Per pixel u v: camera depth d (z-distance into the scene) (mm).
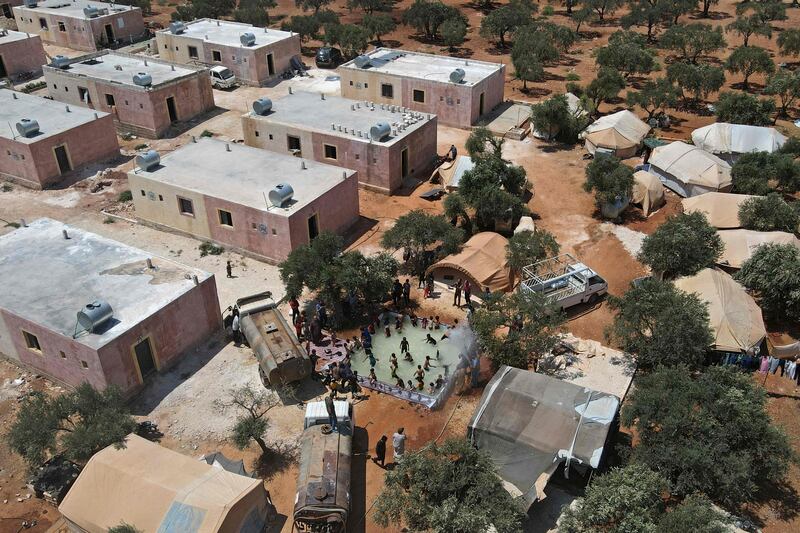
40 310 28016
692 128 52812
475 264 33125
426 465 21109
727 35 75938
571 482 23422
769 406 26594
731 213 37031
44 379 28938
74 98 56375
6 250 32281
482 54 72125
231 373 29188
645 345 27859
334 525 20906
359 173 44812
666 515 20281
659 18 75625
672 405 22734
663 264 32594
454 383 28156
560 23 82500
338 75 66250
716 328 28500
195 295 29844
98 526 20344
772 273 30875
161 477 21078
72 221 41625
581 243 38156
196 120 56375
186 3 91125
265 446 24938
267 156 42000
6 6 85938
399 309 33062
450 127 54781
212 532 19406
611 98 57719
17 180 46469
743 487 21703
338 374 28469
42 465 24125
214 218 37594
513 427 23531
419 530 20484
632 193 41125
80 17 72312
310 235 37094
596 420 23203
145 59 59500
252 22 77125
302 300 33781
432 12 75375
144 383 28344
